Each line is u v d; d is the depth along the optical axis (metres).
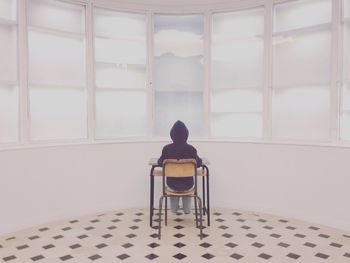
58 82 3.98
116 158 4.29
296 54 4.00
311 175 3.73
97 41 4.31
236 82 4.46
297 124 4.04
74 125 4.15
